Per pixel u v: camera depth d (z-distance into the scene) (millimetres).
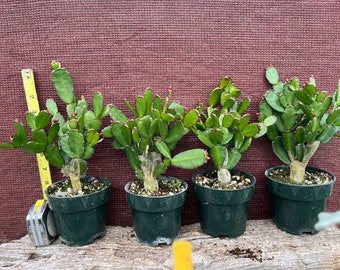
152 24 1159
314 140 1072
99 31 1157
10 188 1258
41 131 971
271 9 1177
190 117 997
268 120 1095
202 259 1015
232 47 1193
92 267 1007
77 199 1040
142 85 1199
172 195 1042
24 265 1021
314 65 1226
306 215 1109
